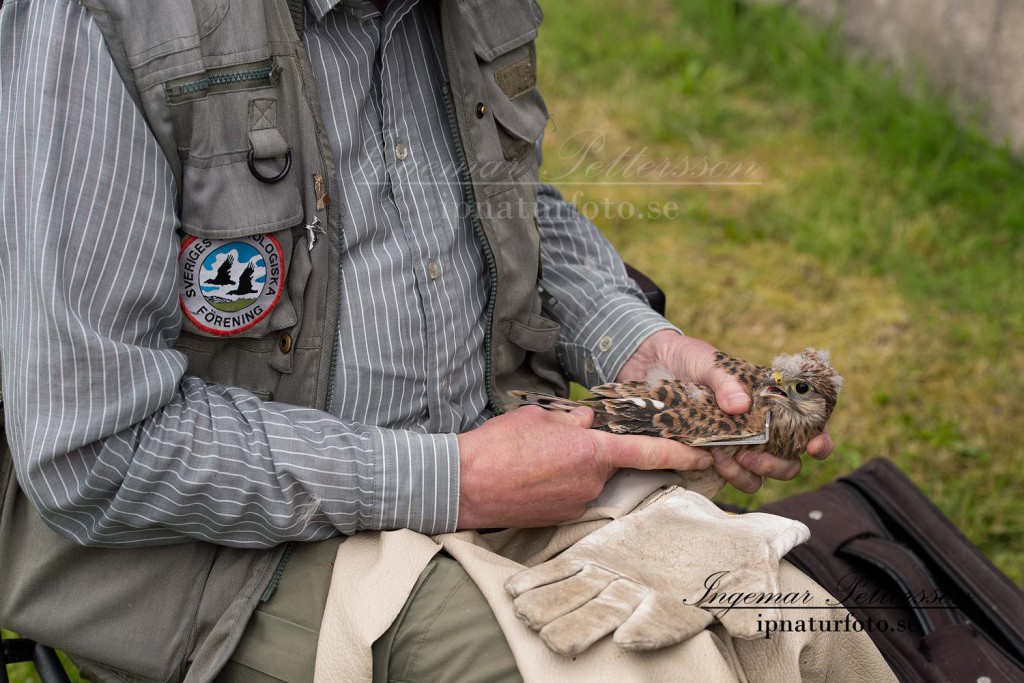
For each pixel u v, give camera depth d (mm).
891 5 5000
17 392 1354
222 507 1450
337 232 1561
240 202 1473
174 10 1408
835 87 5051
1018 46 4371
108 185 1374
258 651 1489
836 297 3891
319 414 1539
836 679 1513
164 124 1425
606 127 4820
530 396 1860
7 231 1358
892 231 4180
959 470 3096
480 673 1413
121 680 1555
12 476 1553
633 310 2037
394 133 1641
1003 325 3711
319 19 1553
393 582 1464
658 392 1774
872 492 2104
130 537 1464
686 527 1562
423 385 1702
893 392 3406
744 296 3889
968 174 4457
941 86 4812
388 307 1626
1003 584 1873
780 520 1582
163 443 1412
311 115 1514
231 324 1532
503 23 1780
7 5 1397
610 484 1687
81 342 1343
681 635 1368
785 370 1746
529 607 1396
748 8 5738
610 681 1344
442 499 1524
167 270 1445
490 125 1736
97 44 1381
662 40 5582
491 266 1771
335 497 1482
